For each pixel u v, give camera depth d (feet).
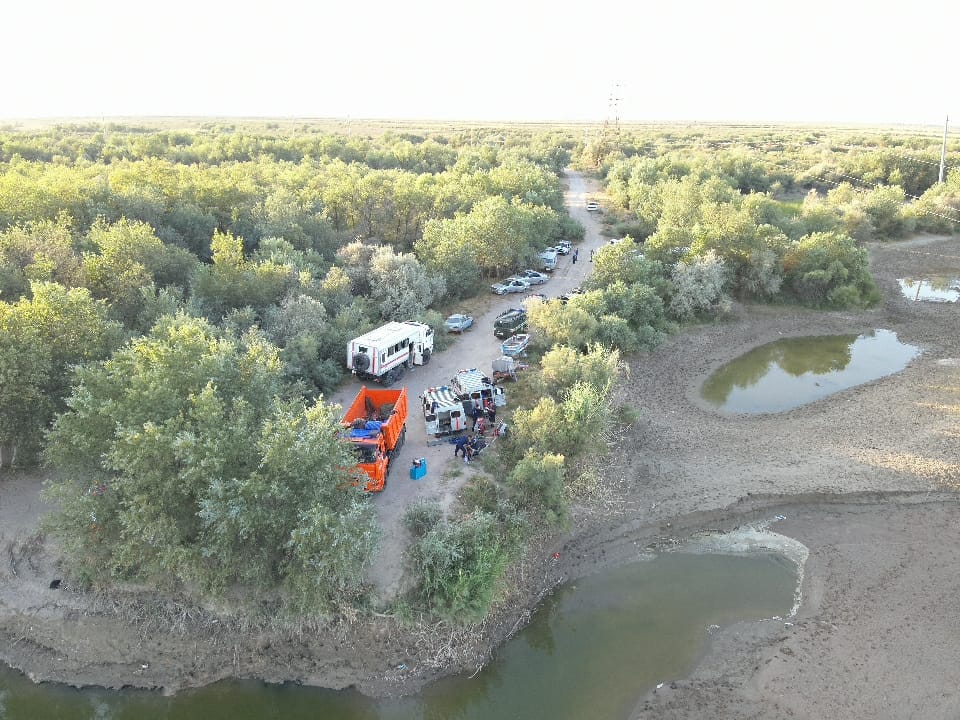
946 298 247.70
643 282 207.51
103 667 82.33
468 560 90.07
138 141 407.85
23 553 92.99
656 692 81.61
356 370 143.13
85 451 84.17
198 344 96.53
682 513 115.44
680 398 162.20
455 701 80.38
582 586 99.71
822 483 123.85
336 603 84.64
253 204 234.17
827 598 97.66
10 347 96.37
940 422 148.15
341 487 86.43
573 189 458.09
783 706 79.61
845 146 616.80
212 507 75.92
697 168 406.62
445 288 198.29
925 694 81.46
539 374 141.08
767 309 228.22
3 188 192.85
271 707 79.15
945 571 103.14
